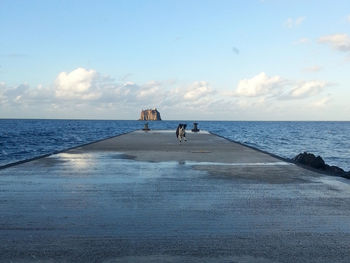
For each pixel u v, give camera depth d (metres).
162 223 5.30
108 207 6.19
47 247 4.29
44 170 10.39
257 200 6.79
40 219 5.44
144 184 8.35
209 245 4.40
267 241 4.56
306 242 4.53
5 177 9.14
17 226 5.09
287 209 6.14
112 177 9.30
